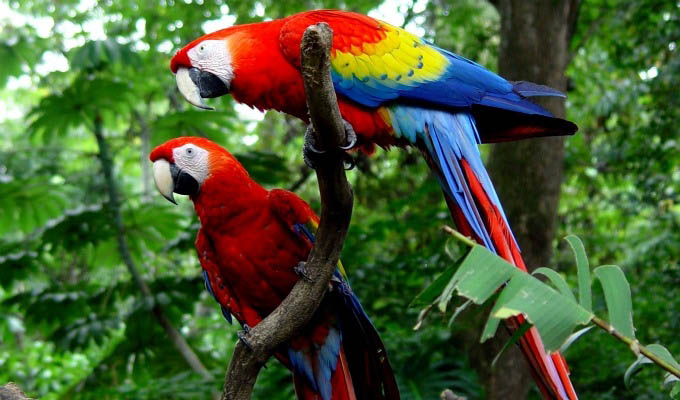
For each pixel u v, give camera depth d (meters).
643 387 6.36
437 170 3.59
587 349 6.48
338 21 3.63
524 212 6.48
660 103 7.94
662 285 7.40
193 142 3.63
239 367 2.84
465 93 3.58
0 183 6.57
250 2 9.41
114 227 6.79
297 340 3.42
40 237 6.71
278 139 10.71
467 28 9.20
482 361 6.38
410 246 8.11
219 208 3.54
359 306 3.25
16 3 9.98
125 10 9.71
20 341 11.28
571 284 8.03
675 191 8.75
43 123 6.60
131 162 11.11
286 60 3.55
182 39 9.50
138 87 7.94
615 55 8.51
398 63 3.57
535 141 6.50
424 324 6.28
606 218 10.02
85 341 6.75
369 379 3.37
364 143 3.80
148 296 6.74
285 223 3.51
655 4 7.84
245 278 3.62
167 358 7.04
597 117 9.77
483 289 2.06
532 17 6.60
